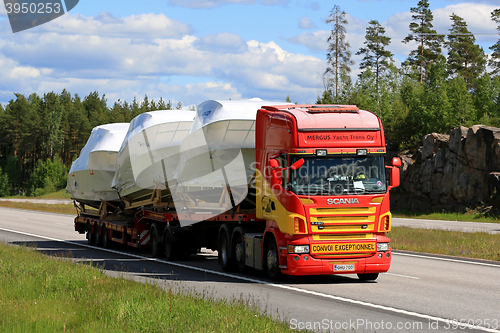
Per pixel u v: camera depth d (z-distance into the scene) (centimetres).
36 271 1922
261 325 1117
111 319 1189
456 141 6556
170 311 1214
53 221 6225
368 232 1834
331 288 1780
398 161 1873
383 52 12375
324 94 10444
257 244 2027
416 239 3481
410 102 9188
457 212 6359
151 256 2947
